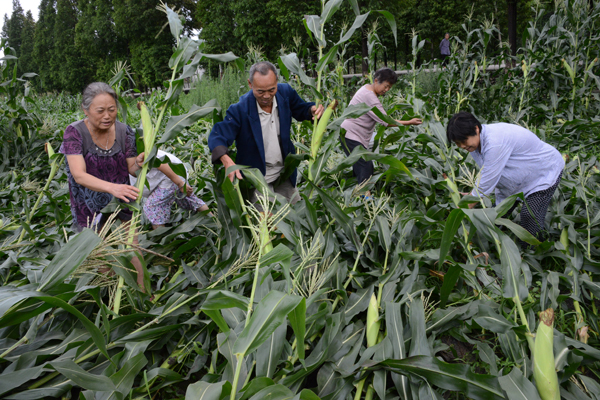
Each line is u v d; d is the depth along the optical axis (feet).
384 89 15.48
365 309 8.96
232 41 81.30
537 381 6.29
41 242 12.25
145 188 12.72
